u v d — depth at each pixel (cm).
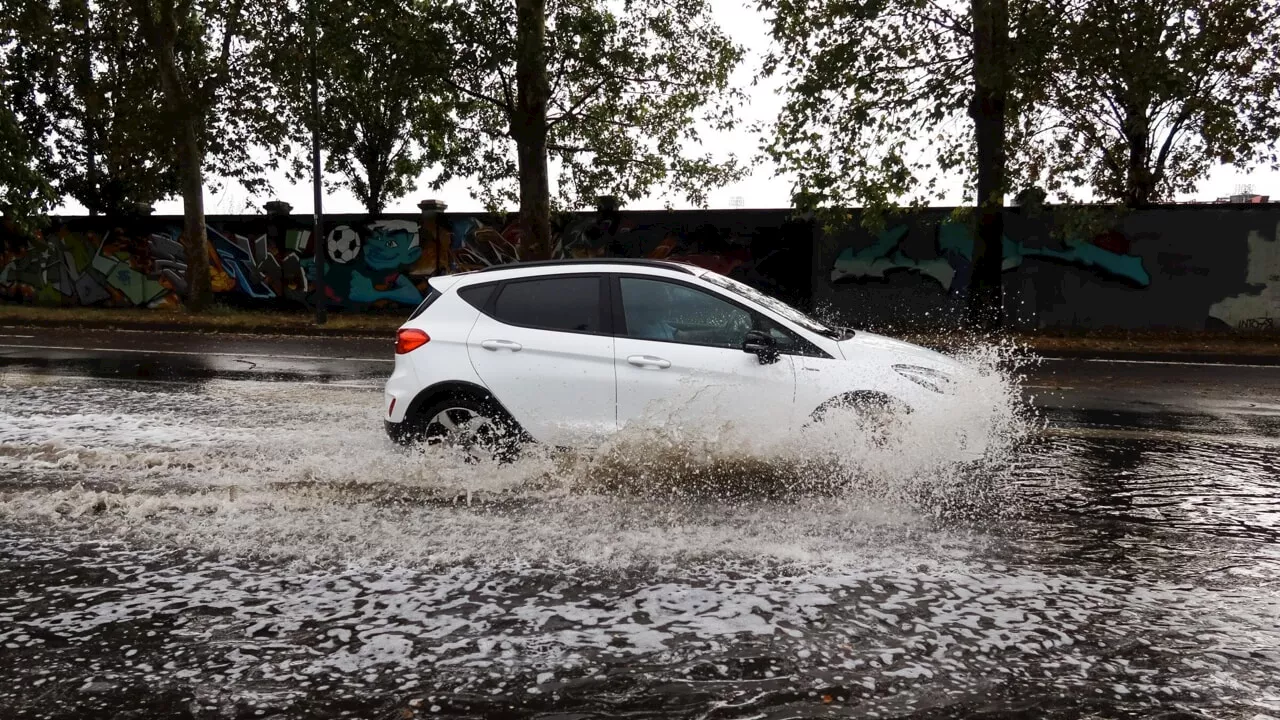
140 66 2647
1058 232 2103
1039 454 730
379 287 2842
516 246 2756
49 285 3020
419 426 662
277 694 308
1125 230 2333
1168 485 622
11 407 936
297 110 2530
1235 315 2297
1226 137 2095
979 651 343
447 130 2342
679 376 621
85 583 413
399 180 2966
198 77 2552
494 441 649
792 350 620
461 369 652
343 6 2056
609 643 348
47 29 2495
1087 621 373
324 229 2850
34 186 2436
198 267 2631
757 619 372
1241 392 1211
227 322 2341
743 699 304
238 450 705
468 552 459
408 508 538
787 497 570
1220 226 2288
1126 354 1792
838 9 1900
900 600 396
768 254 2577
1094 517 538
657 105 2381
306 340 2003
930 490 596
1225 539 495
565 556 453
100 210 2997
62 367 1336
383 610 381
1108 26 1755
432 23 2106
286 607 385
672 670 325
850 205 2120
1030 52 1731
